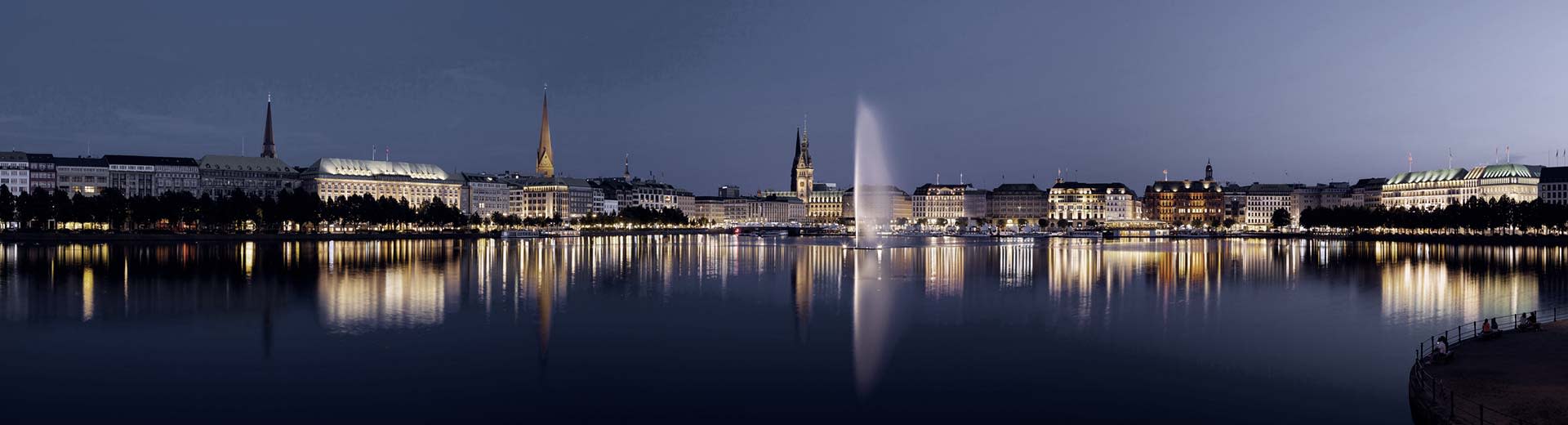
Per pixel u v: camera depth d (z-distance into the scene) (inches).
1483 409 1813.5
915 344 3009.4
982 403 2278.5
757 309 3882.9
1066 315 3690.9
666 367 2655.0
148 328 3309.5
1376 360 2758.4
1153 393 2363.4
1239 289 4783.5
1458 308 3988.7
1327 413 2182.6
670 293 4522.6
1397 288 4918.8
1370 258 7736.2
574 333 3211.1
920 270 6127.0
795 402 2287.2
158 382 2468.0
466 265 6515.8
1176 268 6343.5
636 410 2215.8
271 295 4338.1
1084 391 2390.5
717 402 2285.9
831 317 3629.4
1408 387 2364.7
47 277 5270.7
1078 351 2883.9
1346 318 3646.7
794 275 5684.1
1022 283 5113.2
